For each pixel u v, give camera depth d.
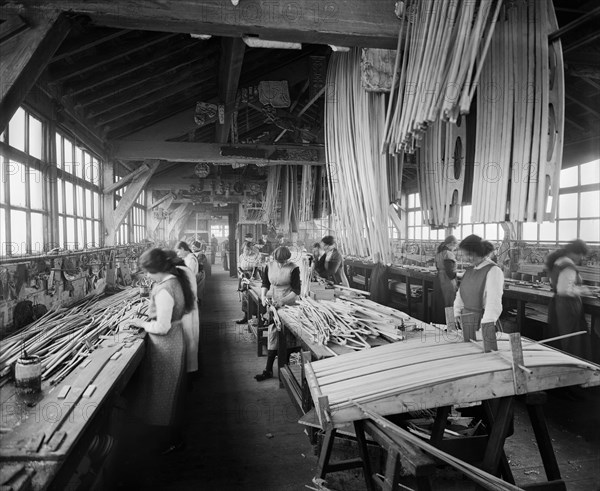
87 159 6.39
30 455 1.55
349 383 2.29
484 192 2.83
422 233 12.23
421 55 2.58
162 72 5.87
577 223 8.08
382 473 2.74
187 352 3.77
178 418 3.29
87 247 6.34
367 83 3.36
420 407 2.12
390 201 3.93
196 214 26.14
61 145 5.14
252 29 2.68
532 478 2.89
